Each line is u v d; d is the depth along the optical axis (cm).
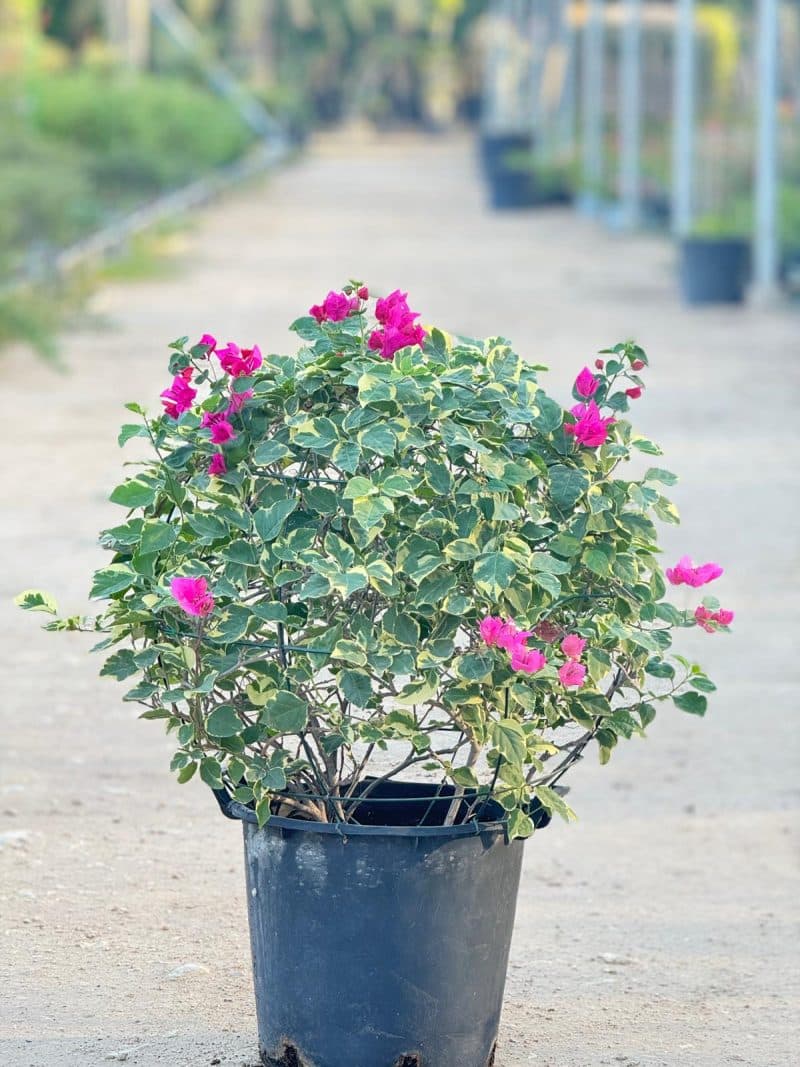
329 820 396
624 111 3584
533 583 370
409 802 404
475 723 368
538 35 4969
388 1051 380
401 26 9888
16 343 1861
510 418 374
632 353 395
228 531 361
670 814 628
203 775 373
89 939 485
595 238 3394
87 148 3356
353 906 374
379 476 358
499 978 396
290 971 383
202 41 7631
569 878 566
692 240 2283
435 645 361
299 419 370
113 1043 417
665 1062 421
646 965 492
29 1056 408
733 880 565
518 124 5850
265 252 2983
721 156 2892
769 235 2294
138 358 1786
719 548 1013
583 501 384
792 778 663
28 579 921
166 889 526
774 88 2288
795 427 1418
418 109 10569
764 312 2238
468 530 362
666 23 3669
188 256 2891
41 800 605
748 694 764
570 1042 432
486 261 2881
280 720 358
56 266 2228
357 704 355
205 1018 433
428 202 4400
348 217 3834
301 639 370
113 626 378
